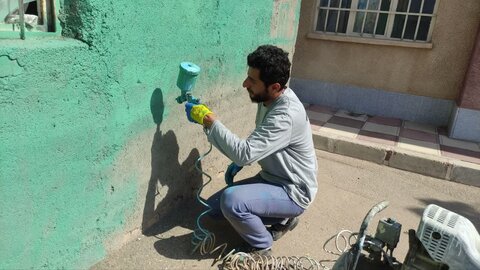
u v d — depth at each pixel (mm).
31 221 1994
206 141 3463
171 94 2811
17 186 1874
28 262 2035
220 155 3791
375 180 4379
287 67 2471
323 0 6375
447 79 5805
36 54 1803
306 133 2666
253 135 2518
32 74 1808
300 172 2680
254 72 2459
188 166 3273
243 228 2619
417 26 5848
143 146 2670
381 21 6066
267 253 2738
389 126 5801
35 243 2049
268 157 2691
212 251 2748
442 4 5555
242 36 3586
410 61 5938
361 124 5812
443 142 5258
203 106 2604
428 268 2029
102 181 2393
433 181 4480
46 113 1925
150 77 2561
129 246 2764
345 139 5008
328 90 6566
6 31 1816
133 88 2438
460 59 5656
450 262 1923
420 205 3910
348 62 6332
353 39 6148
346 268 2066
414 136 5414
